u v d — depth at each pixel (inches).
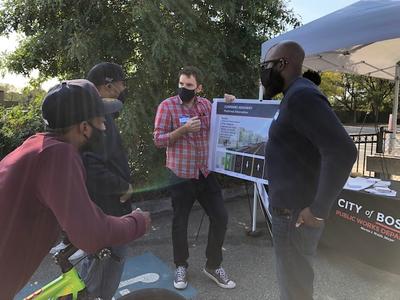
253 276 139.3
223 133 152.9
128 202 92.1
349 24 151.2
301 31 170.7
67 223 51.5
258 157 143.9
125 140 200.4
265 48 190.1
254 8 236.4
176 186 129.8
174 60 204.8
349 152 75.1
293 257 86.5
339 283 136.1
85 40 200.7
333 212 152.3
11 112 221.0
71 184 52.5
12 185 53.2
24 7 218.2
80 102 59.4
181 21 213.3
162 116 130.1
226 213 131.6
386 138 334.6
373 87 756.6
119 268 90.8
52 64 241.3
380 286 134.5
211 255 131.7
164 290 74.5
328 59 250.7
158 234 177.8
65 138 60.1
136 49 215.3
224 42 230.1
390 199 137.2
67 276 64.8
